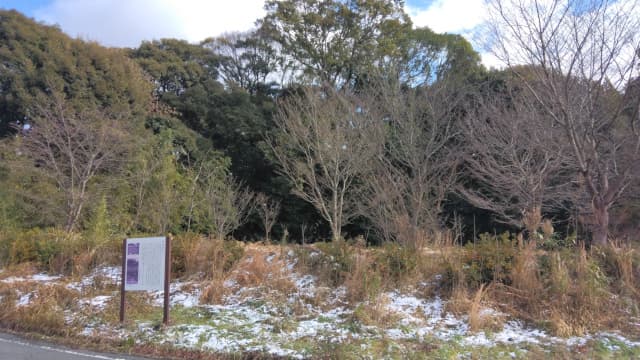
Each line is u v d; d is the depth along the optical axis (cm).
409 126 1778
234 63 3672
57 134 1809
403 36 2823
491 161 1482
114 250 1306
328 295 952
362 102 1947
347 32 2950
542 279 870
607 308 810
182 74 3431
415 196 1656
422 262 994
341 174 1903
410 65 2606
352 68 2919
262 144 2562
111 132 1864
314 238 2614
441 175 1764
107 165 1875
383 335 748
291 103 2353
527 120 1326
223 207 2055
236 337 760
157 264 852
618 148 1100
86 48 2467
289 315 878
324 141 1895
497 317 805
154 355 716
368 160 1859
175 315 890
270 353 690
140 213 1870
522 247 938
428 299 911
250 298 965
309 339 745
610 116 1086
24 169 1834
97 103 2366
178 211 1950
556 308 805
